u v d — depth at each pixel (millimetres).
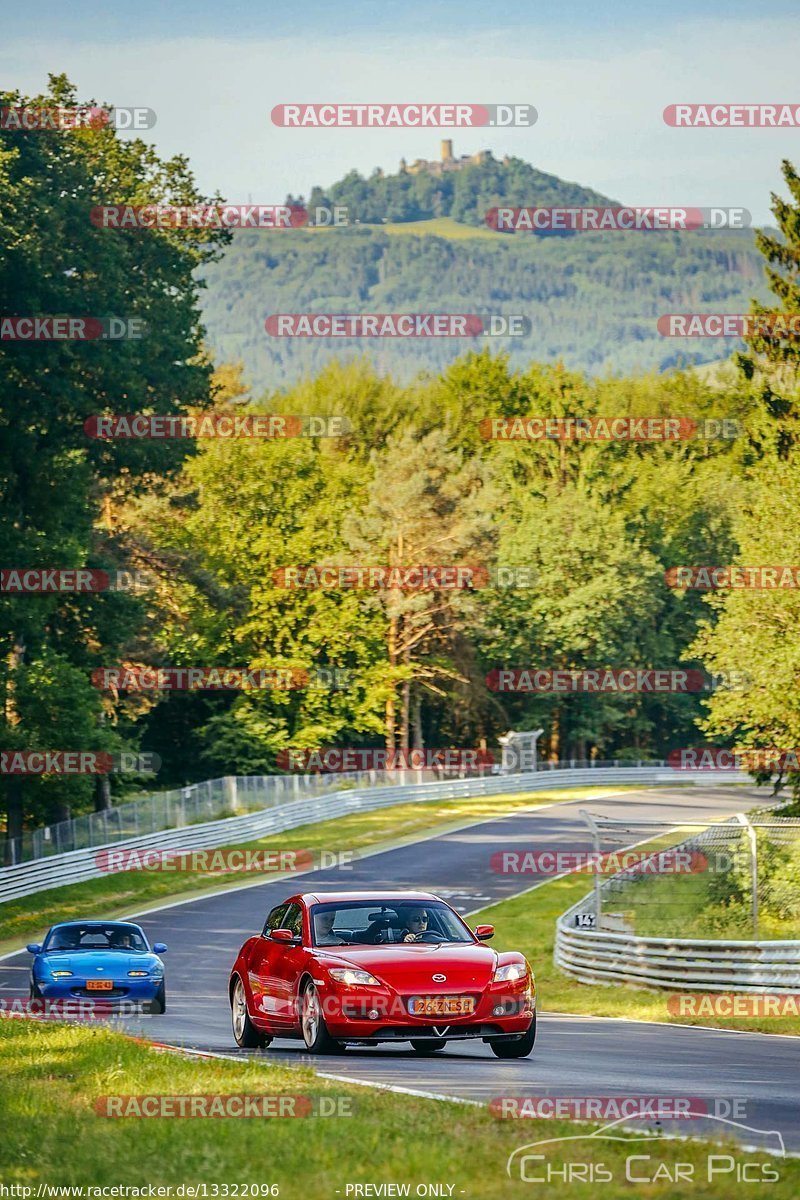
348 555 191875
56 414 118688
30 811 122750
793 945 56656
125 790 159875
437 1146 22000
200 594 167375
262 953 37875
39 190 113500
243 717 180750
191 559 160875
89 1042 35969
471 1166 20984
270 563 186375
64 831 110812
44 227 112188
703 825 63844
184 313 136875
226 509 189500
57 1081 30547
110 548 152750
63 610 130500
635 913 75812
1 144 113812
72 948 54531
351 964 33688
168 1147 23031
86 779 114250
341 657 192375
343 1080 29469
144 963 53062
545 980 68062
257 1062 31281
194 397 137125
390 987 33000
